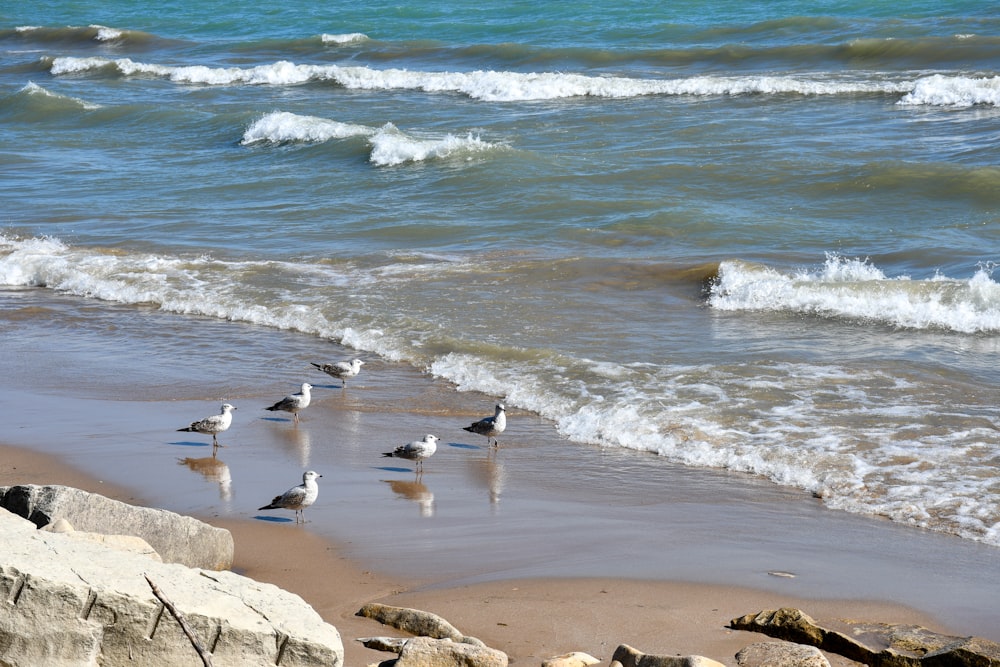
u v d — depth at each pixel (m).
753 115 37.97
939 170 28.41
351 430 15.21
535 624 9.12
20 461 13.88
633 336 18.86
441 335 19.03
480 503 12.48
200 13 74.00
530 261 23.47
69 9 77.88
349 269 23.52
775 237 24.78
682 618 9.22
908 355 17.44
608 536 11.37
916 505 12.06
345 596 9.88
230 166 35.00
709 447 14.06
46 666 6.69
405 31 62.75
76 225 28.12
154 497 12.68
